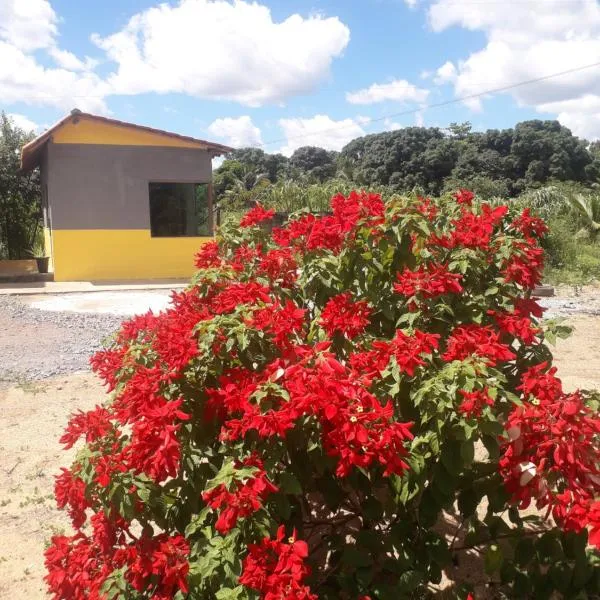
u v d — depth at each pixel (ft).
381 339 7.91
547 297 35.76
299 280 8.79
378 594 6.59
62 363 21.16
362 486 6.95
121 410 6.67
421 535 7.00
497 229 9.98
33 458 13.38
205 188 48.19
